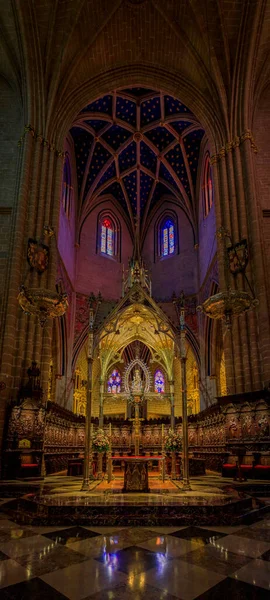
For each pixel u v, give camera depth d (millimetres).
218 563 4098
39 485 10445
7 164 18609
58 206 18641
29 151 18078
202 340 26844
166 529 5562
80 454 20781
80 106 21375
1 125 19547
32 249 16453
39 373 14602
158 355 21219
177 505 6391
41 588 3471
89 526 5754
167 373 20266
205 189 27250
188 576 3746
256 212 17250
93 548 4629
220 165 19469
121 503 6621
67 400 25156
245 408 14594
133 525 5793
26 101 18922
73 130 27141
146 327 20078
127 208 32750
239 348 16047
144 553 4434
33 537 5133
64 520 5930
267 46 19078
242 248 16953
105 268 30391
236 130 19234
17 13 17781
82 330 27328
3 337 14906
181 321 10797
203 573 3824
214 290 24406
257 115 20312
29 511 6566
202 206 27875
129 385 18703
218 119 20125
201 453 19750
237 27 18875
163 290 30375
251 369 15578
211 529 5559
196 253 29125
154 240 32531
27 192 17500
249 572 3848
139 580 3648
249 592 3373
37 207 17719
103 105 25578
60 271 23625
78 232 29141
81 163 29094
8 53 19422
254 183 17859
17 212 16812
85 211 29766
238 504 6781
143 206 33000
